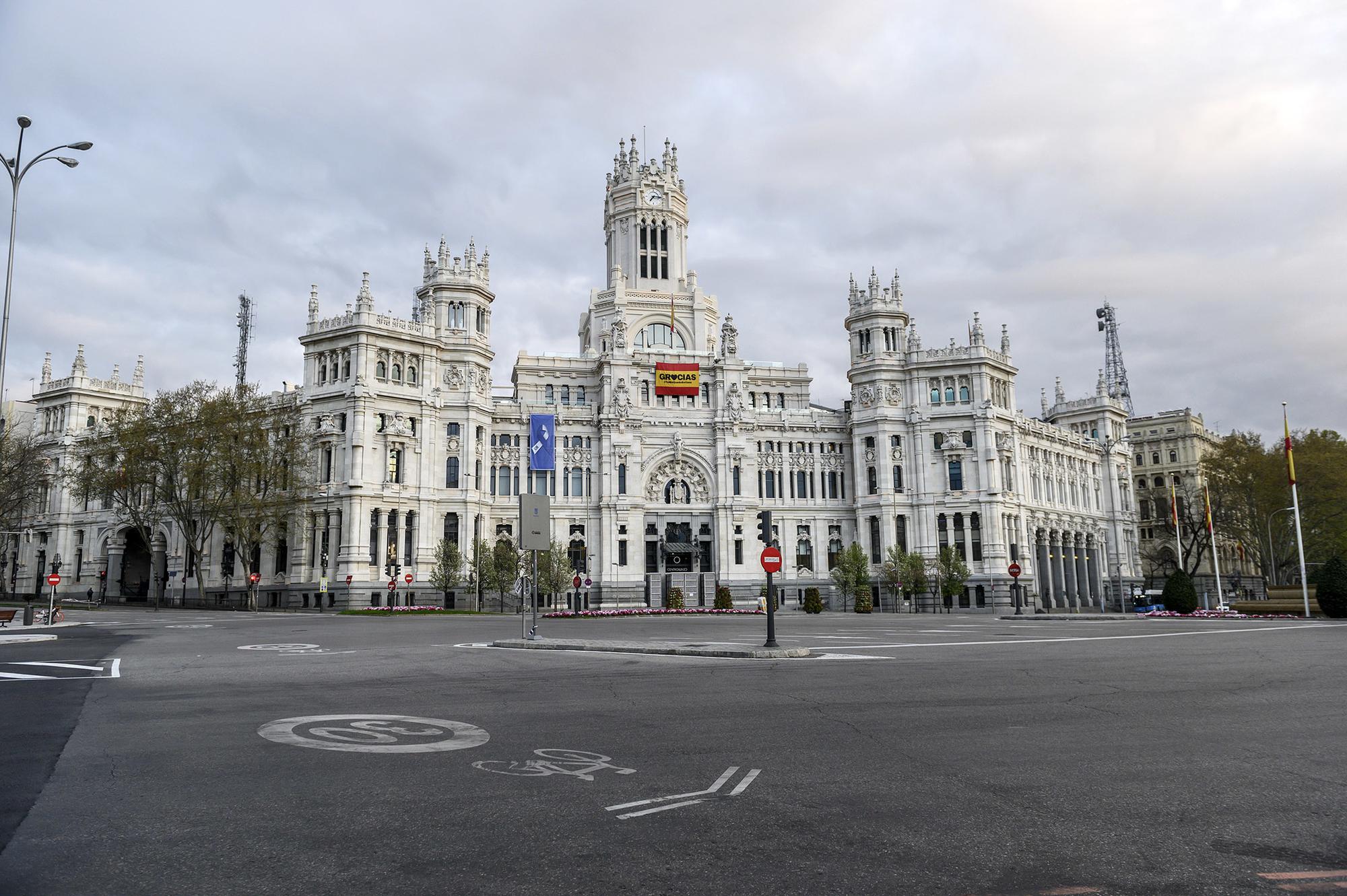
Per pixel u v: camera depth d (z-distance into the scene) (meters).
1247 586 183.75
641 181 140.25
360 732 17.34
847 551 114.69
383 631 54.00
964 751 15.55
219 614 84.62
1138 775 13.73
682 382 126.62
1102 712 19.48
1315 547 129.38
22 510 117.19
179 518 105.62
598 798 12.50
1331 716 18.88
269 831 10.99
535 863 9.87
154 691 23.61
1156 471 188.12
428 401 112.12
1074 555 143.75
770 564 36.41
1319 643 40.06
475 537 111.44
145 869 9.68
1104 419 160.75
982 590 119.19
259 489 104.81
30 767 14.32
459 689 23.91
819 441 131.62
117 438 112.25
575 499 121.56
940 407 125.00
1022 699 21.58
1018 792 12.74
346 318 109.75
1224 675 26.38
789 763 14.67
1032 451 138.25
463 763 14.65
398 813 11.79
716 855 10.13
